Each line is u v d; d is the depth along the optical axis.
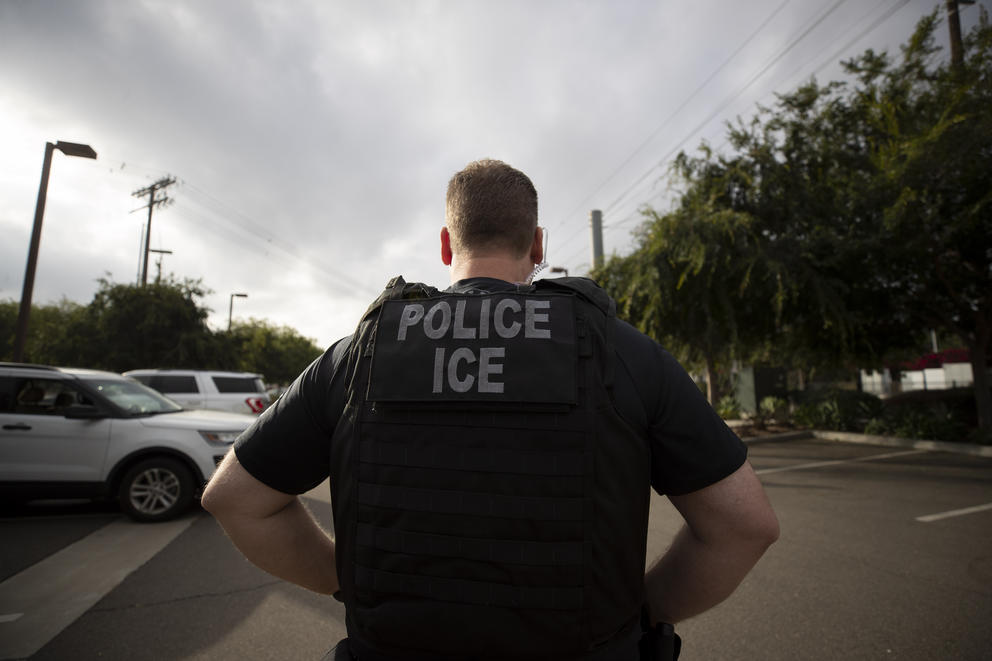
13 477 5.37
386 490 0.88
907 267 9.77
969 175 8.64
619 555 0.84
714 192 11.34
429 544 0.84
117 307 19.77
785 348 13.23
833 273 10.48
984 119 8.28
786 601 3.45
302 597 3.63
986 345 10.81
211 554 4.50
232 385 10.80
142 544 4.80
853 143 11.15
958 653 2.77
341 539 0.95
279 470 1.01
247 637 3.09
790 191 11.01
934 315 10.79
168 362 19.25
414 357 0.92
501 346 0.89
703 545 0.94
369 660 0.88
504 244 1.12
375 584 0.87
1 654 2.89
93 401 5.76
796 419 13.34
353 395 0.96
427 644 0.83
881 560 4.16
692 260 10.28
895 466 8.23
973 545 4.47
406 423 0.89
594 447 0.83
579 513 0.81
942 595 3.47
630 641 0.88
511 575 0.81
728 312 10.53
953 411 11.32
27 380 5.73
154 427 5.75
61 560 4.37
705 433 0.88
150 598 3.62
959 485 6.79
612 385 0.87
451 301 0.96
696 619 3.24
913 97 9.94
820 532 4.92
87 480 5.52
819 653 2.81
